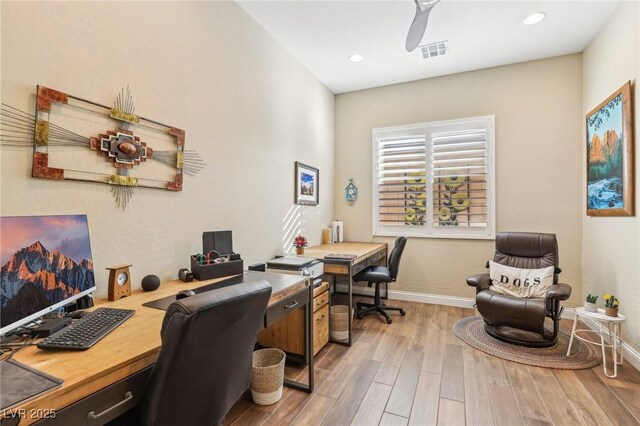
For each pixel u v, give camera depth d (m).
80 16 1.52
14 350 0.98
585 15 2.78
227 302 0.98
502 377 2.26
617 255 2.69
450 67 3.82
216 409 1.10
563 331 3.10
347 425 1.77
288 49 3.38
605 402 1.95
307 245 3.72
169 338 0.88
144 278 1.74
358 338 2.98
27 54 1.32
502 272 3.14
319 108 4.18
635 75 2.41
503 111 3.77
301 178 3.66
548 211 3.58
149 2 1.89
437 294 4.08
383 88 4.39
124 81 1.73
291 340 2.52
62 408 0.78
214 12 2.39
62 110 1.45
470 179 3.91
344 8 2.67
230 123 2.55
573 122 3.48
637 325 2.37
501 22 2.88
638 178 2.38
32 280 1.09
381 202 4.39
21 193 1.31
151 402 0.92
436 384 2.18
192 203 2.19
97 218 1.60
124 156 1.72
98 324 1.18
